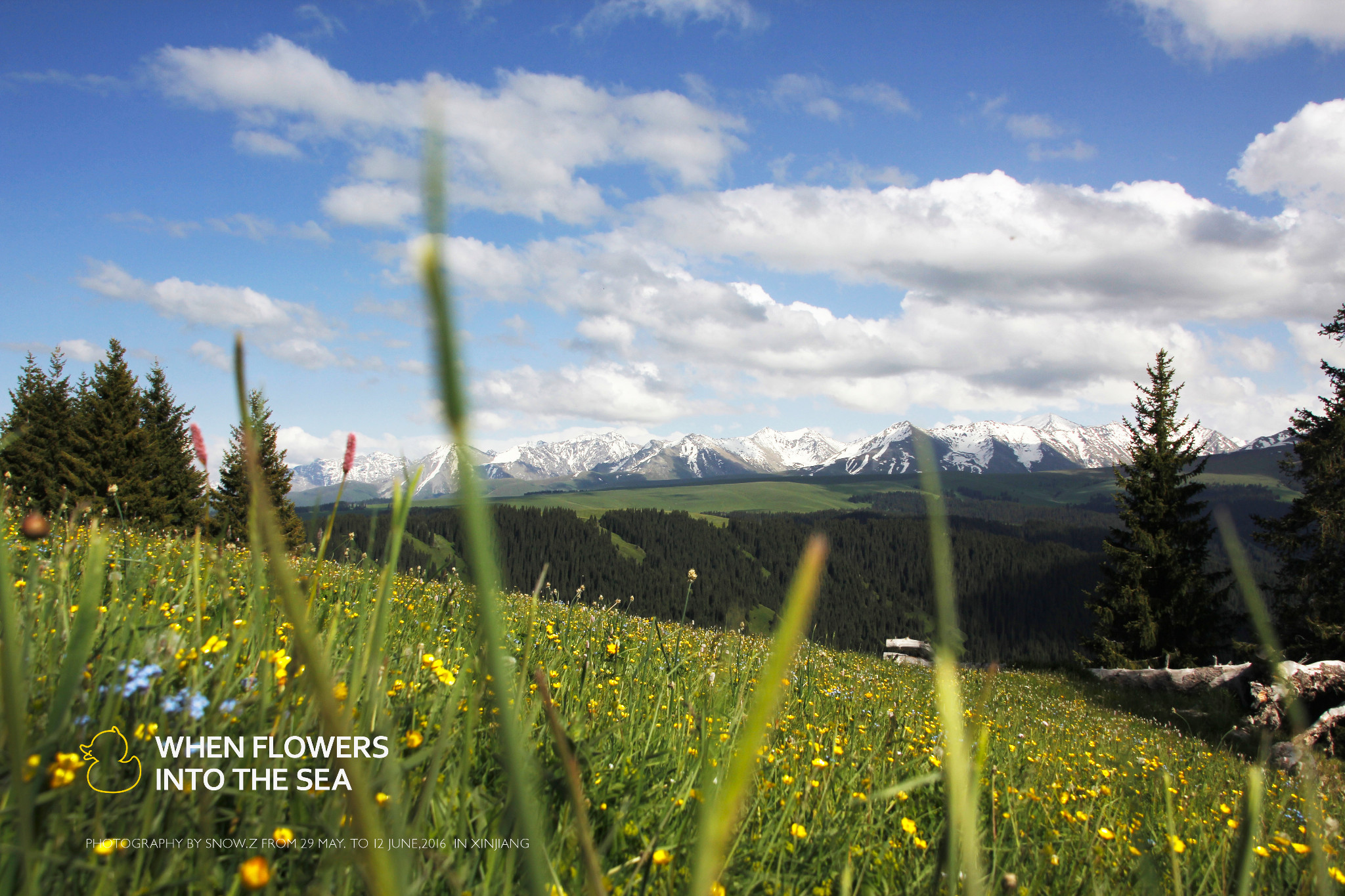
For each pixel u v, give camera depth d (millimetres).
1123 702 19344
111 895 1449
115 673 1888
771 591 118438
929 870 2670
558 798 2123
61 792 1457
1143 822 4633
